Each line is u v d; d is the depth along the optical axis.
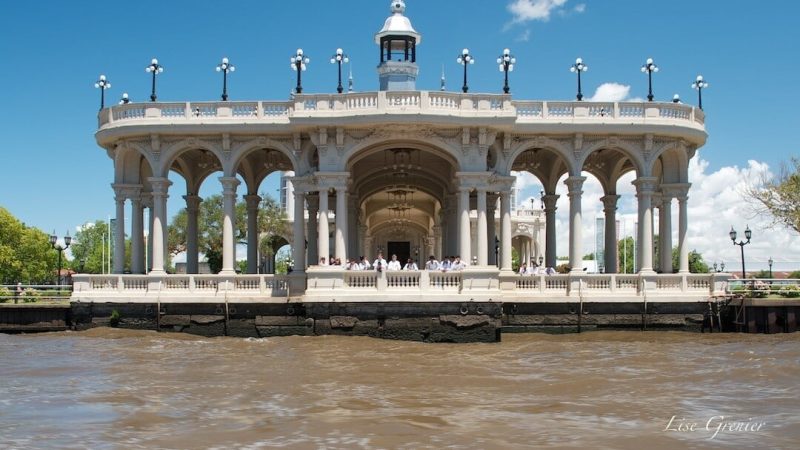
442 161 58.16
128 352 37.78
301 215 48.31
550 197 58.38
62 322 47.78
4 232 92.31
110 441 20.03
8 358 35.41
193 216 56.81
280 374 30.98
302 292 46.94
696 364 33.97
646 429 21.45
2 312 47.38
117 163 50.94
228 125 48.31
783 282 51.06
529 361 35.28
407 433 20.91
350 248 61.25
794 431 21.23
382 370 32.22
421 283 44.50
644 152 49.94
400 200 78.38
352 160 49.44
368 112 45.91
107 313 47.09
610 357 36.59
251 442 19.94
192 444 19.75
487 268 44.75
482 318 43.69
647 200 49.72
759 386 28.38
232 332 46.06
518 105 49.25
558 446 19.64
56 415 23.02
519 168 59.09
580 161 49.59
